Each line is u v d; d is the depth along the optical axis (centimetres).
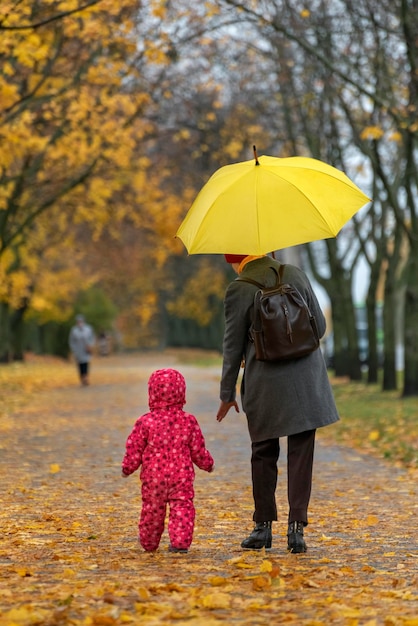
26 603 572
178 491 759
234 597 592
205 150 3834
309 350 722
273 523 950
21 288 4203
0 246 3281
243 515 996
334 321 4222
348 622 515
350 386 3578
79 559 723
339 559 736
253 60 3278
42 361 6391
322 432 2005
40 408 2619
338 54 2603
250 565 690
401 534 873
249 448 1695
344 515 1000
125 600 581
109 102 2745
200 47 3089
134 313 10162
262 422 730
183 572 676
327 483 1267
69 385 3800
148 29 2562
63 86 2789
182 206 3656
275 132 3709
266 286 735
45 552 768
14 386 3503
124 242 5900
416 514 1000
